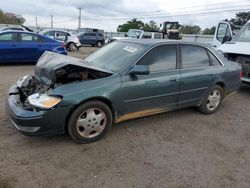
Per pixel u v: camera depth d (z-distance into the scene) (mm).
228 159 3707
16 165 3254
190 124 4871
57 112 3471
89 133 3861
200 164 3525
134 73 4023
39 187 2887
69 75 3832
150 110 4441
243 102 6578
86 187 2932
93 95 3689
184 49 4820
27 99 3621
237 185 3133
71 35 19859
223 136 4461
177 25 24828
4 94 6129
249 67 6832
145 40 4762
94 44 28984
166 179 3152
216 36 11492
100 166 3338
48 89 3676
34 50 10867
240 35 7984
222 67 5379
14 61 10633
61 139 3955
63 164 3336
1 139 3865
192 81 4828
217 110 5773
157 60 4426
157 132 4434
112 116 4074
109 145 3881
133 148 3840
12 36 10430
